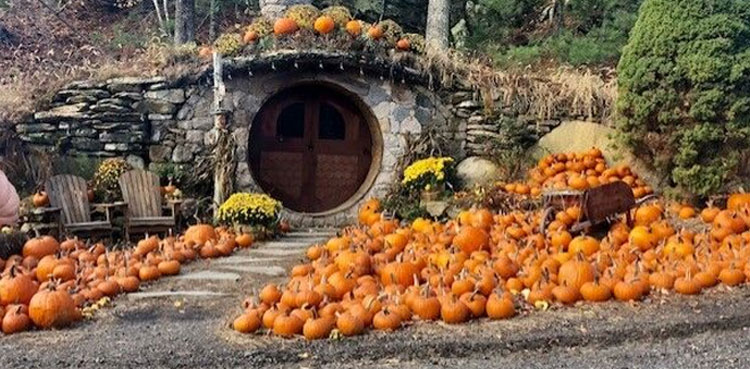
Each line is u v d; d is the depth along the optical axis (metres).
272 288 6.26
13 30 17.95
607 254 7.30
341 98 12.38
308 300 5.95
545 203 8.98
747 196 9.75
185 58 11.70
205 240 9.30
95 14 20.08
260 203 10.23
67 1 19.83
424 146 12.00
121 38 18.00
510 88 12.30
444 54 12.42
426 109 12.25
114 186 10.41
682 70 9.96
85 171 10.85
